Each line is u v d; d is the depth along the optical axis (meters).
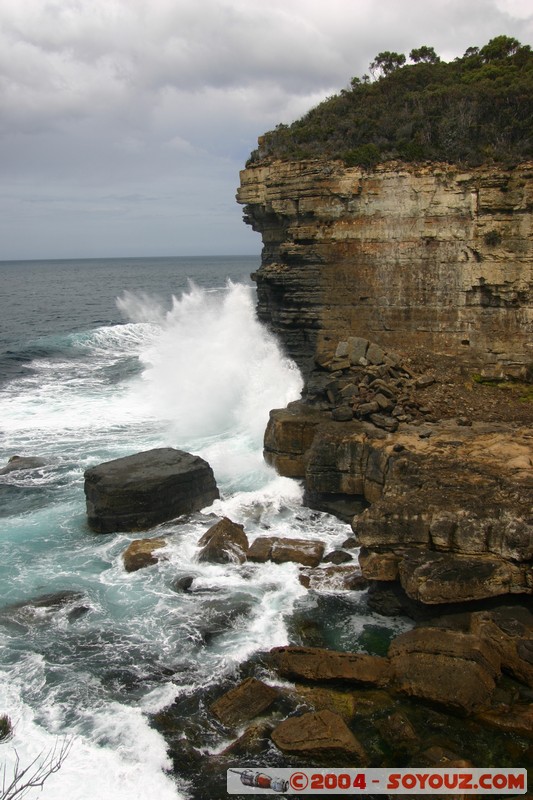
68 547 21.94
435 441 22.67
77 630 17.72
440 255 28.95
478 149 29.23
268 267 32.69
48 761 13.45
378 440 23.03
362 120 31.84
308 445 25.56
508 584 16.88
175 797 12.88
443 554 17.62
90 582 19.88
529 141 28.67
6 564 20.91
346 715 14.62
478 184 27.88
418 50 43.38
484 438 22.94
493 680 14.98
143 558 20.64
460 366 29.16
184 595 19.22
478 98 31.23
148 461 24.41
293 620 18.12
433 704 14.63
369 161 29.31
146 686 15.74
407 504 18.14
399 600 18.17
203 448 29.27
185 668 16.33
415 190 28.78
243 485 25.97
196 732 14.40
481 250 28.23
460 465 20.36
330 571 19.98
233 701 14.93
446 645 15.37
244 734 14.21
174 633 17.58
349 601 18.92
